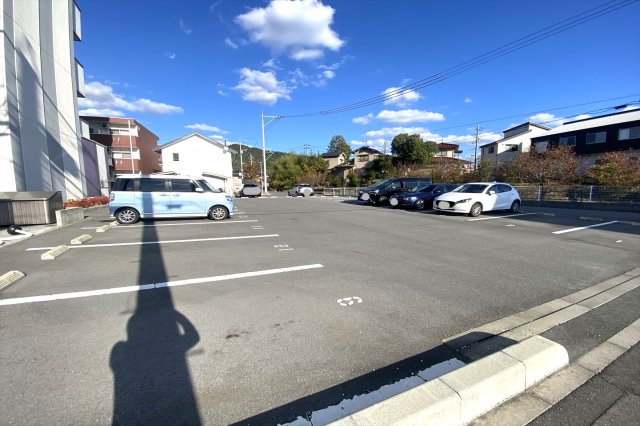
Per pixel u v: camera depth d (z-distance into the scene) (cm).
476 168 2536
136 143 3066
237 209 1435
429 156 3694
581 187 1408
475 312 327
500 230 831
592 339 275
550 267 491
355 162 4628
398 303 348
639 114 2617
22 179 980
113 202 936
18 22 1013
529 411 192
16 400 194
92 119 2870
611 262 520
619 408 193
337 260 525
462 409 181
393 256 554
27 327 288
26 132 1026
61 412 184
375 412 167
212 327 290
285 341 267
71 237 706
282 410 189
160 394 201
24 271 454
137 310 325
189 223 957
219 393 203
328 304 344
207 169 3278
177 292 376
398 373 225
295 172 4784
